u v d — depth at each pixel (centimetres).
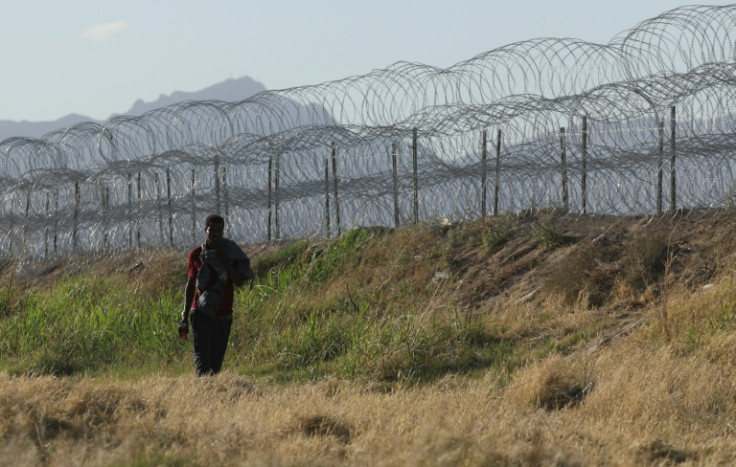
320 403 2983
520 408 3111
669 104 5678
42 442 2392
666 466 2467
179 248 7731
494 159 6394
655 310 4412
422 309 5419
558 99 6066
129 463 2200
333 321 5000
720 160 5478
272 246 7438
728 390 3244
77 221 8169
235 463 2258
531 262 5772
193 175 7919
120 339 5388
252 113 7544
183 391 3148
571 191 6378
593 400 3122
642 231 5569
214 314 3722
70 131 8425
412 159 6744
